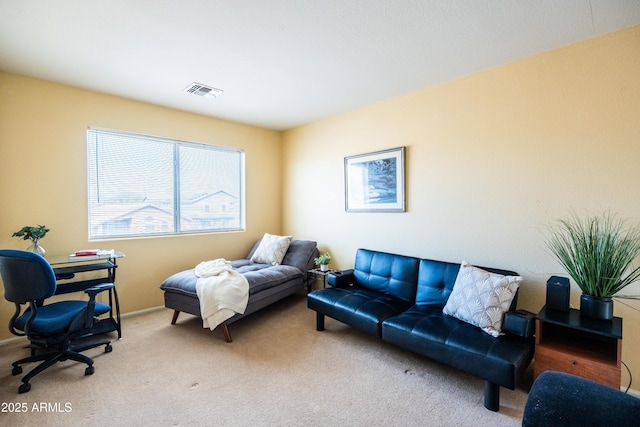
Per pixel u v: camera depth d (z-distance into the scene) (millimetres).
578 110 2062
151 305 3352
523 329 1815
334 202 3857
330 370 2170
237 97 3170
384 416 1692
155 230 3459
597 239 1794
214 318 2559
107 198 3115
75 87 2863
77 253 2629
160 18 1814
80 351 2301
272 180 4551
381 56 2291
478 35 1994
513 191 2365
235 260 4090
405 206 3086
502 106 2412
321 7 1710
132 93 3037
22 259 1817
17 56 2277
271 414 1705
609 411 1148
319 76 2652
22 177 2617
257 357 2354
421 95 2938
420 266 2721
